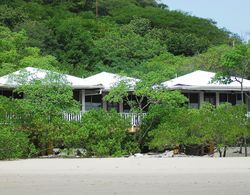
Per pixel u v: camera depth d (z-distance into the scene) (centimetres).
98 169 2192
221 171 2088
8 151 2991
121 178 1881
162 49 7438
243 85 4119
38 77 3559
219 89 4062
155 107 3503
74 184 1730
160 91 3566
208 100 4284
